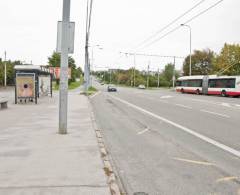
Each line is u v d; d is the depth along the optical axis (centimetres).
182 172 607
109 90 5681
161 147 827
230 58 7100
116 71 16075
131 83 11525
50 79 2905
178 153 760
